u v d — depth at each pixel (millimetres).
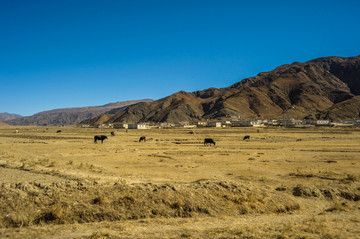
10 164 22672
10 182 15055
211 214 14227
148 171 27672
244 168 30641
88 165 28453
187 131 144250
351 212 15555
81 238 10188
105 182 17391
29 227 11781
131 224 12258
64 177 17906
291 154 44688
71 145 56531
